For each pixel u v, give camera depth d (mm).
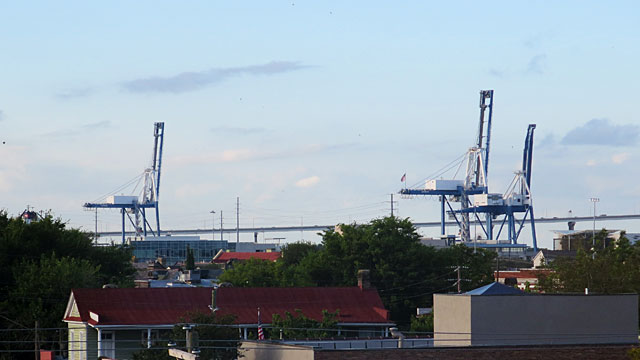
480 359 75500
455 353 75188
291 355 77250
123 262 192750
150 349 101875
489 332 83188
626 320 86438
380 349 73438
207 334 103312
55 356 128250
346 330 125312
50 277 143000
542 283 170500
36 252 163250
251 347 85562
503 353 76062
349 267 188375
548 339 84312
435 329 87625
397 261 187875
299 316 125000
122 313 121375
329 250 192125
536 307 84438
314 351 72688
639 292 158250
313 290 135625
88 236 197500
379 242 187625
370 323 129875
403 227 195125
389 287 185750
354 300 135000
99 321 117875
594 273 163625
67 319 124875
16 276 149000
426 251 191750
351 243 189750
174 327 105438
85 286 147125
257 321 126562
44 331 136375
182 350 94812
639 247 198750
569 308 85312
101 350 118000
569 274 166125
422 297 186625
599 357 78125
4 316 137500
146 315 121938
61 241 170875
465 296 83875
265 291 133625
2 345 136250
